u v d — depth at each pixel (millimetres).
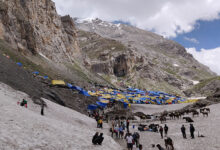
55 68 109188
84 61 186625
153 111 86750
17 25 94438
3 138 11086
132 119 55250
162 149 18781
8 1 93188
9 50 75438
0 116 15641
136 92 139500
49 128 17594
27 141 12141
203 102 74000
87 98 68438
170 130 35094
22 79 40500
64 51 147000
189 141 24688
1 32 80625
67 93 61938
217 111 50875
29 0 115688
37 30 120812
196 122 40406
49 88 52500
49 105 35625
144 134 31922
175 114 51500
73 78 111938
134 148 22359
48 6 142750
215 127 32031
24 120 17016
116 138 27500
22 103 25703
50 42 133125
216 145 21734
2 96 25125
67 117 33094
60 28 155625
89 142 17594
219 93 75250
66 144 14469
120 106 80500
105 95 88875
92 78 151250
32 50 102875
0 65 37656
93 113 54188
